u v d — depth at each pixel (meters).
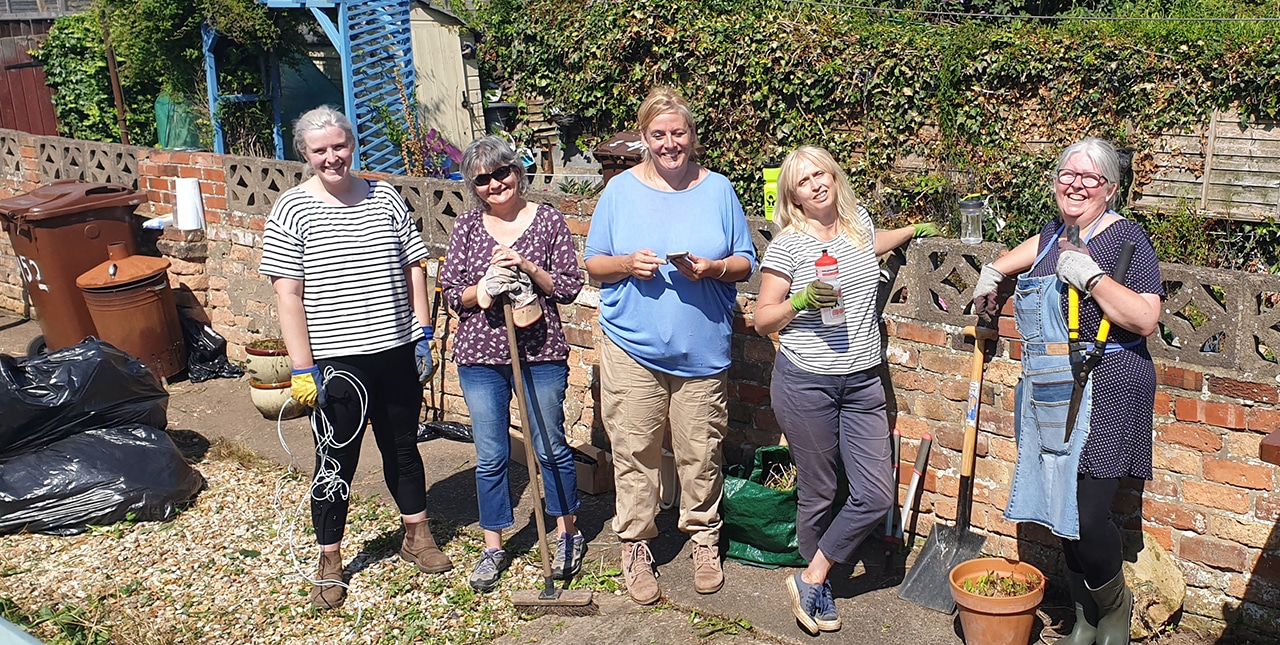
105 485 5.20
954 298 4.27
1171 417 3.86
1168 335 4.09
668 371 4.13
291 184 7.02
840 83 10.73
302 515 5.30
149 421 5.75
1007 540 4.29
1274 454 3.07
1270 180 9.35
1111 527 3.54
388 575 4.68
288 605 4.48
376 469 5.79
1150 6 11.31
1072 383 3.46
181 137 11.91
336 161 4.19
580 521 5.06
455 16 12.56
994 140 10.27
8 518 5.10
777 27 10.99
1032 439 3.62
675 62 11.62
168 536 5.13
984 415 4.26
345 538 5.02
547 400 4.39
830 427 3.99
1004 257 3.91
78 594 4.59
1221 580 3.84
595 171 12.62
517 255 4.17
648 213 4.09
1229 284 3.67
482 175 4.22
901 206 10.62
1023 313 3.61
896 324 4.45
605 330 4.25
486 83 13.14
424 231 6.29
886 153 10.73
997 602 3.67
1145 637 3.86
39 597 4.57
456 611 4.37
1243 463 3.73
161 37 11.09
